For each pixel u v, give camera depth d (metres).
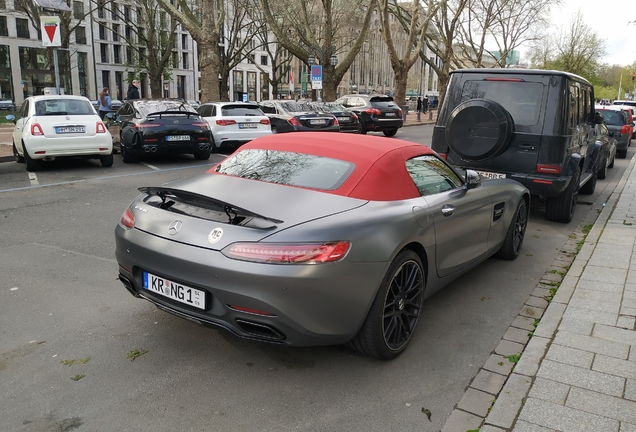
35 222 6.72
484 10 44.59
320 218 3.04
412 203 3.59
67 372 3.23
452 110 7.31
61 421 2.76
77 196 8.34
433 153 4.30
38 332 3.75
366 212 3.22
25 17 58.59
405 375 3.33
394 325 3.44
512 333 3.97
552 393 3.03
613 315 4.15
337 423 2.81
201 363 3.38
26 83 60.44
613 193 10.29
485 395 3.10
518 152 6.86
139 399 2.97
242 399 3.00
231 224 3.00
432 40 42.28
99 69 65.38
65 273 4.93
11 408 2.85
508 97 6.95
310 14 33.28
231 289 2.86
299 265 2.82
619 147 16.88
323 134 4.26
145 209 3.42
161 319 4.00
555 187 6.70
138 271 3.35
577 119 7.48
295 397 3.04
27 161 10.36
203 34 20.42
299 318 2.88
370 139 4.11
